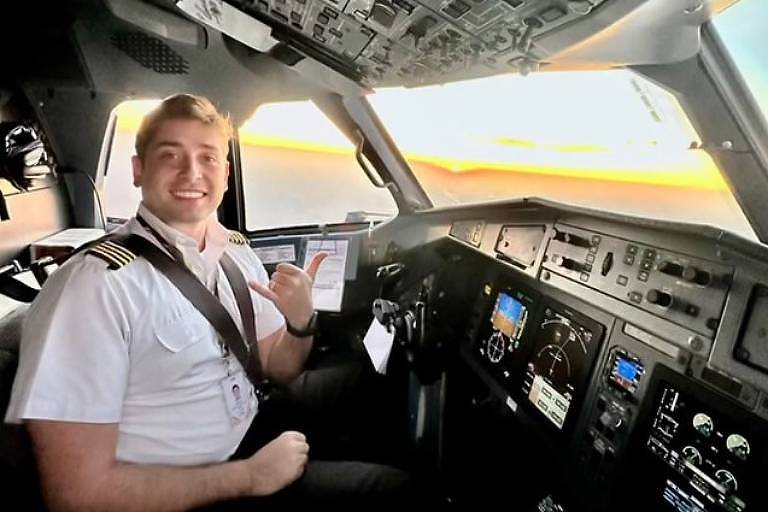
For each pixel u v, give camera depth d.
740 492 1.11
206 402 1.32
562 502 1.62
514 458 2.00
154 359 1.22
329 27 1.73
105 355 1.12
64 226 2.91
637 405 1.39
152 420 1.24
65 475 1.07
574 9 1.01
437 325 2.30
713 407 1.20
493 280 2.21
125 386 1.18
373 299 2.87
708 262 1.23
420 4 1.23
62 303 1.12
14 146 2.37
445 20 1.27
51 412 1.05
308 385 2.13
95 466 1.09
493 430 2.14
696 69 1.24
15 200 2.44
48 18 2.52
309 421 1.98
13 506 1.05
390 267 2.76
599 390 1.52
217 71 2.77
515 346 1.96
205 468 1.26
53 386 1.06
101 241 1.26
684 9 1.01
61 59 2.64
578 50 1.23
